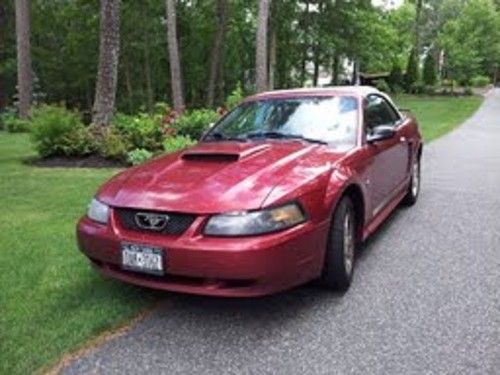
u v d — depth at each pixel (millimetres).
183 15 37656
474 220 6746
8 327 3918
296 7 39062
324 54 41562
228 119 5809
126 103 39156
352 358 3547
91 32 36156
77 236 4340
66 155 11391
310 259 4020
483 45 57562
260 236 3727
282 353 3625
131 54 37250
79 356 3607
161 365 3514
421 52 69000
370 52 42594
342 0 39469
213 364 3516
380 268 5105
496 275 4914
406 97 43469
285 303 4363
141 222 3953
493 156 12688
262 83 22953
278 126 5441
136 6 35219
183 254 3732
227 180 4086
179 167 4473
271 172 4199
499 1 65312
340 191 4324
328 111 5512
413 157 7250
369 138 5348
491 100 42062
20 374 3373
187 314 4191
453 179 9586
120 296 4453
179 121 12969
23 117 23688
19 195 7969
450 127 21344
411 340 3760
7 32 36812
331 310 4234
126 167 10539
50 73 38594
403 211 7219
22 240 5805
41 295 4449
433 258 5367
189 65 39406
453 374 3352
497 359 3510
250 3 38438
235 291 3773
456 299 4402
